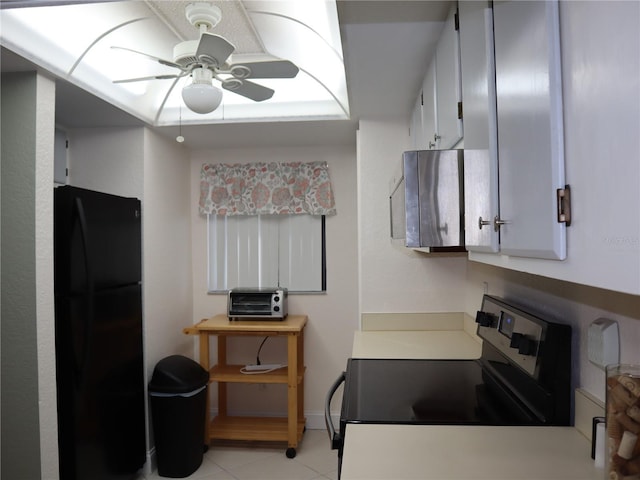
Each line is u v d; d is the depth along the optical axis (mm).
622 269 588
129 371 2709
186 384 2838
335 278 3660
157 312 3092
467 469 1048
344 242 3662
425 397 1546
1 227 2023
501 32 1036
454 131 1495
